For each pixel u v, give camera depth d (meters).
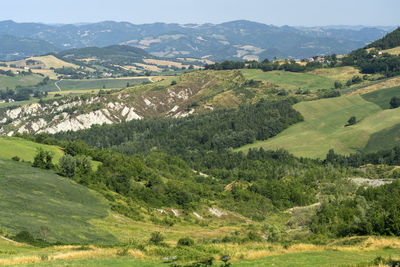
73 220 66.81
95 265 33.69
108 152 153.38
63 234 56.25
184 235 75.81
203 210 112.69
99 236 61.03
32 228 54.47
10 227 52.19
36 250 44.31
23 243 47.81
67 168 103.19
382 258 33.97
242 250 42.69
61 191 85.56
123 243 57.84
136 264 34.75
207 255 39.31
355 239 49.91
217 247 44.84
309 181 149.25
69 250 45.38
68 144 143.12
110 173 116.50
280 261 35.47
